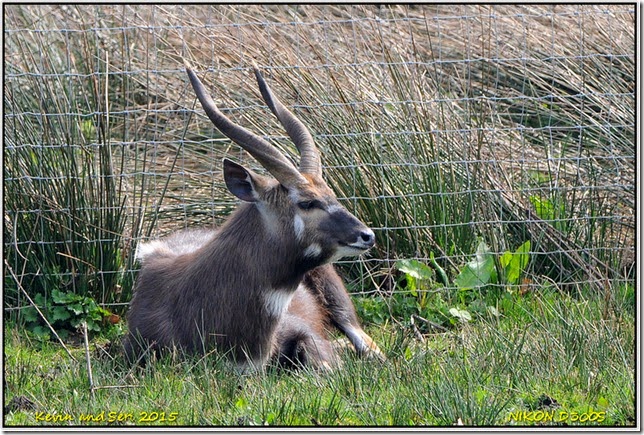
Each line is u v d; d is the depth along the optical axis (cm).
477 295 1373
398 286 1402
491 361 1079
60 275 1344
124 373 1113
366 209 1421
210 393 994
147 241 1396
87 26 1711
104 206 1360
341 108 1433
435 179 1420
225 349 1134
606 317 1233
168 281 1175
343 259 1427
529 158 1533
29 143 1355
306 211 1113
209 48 1563
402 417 920
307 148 1162
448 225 1418
